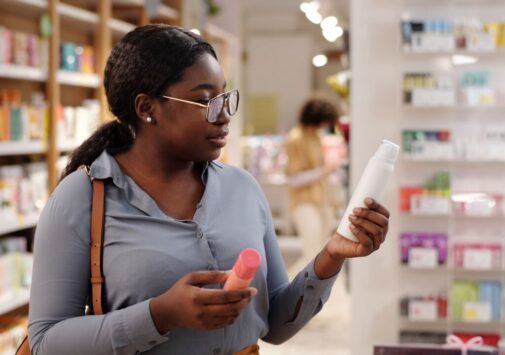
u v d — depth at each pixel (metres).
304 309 1.88
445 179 4.95
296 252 11.07
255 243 1.83
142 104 1.75
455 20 5.00
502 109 5.05
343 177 8.64
